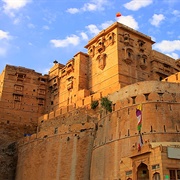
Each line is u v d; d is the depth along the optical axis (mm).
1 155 61406
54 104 75625
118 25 62812
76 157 47781
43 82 79375
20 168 57625
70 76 69938
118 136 43219
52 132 53375
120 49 61375
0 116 71250
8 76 75875
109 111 47375
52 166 50062
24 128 72562
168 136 39812
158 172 29797
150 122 41250
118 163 41031
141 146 33500
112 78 60188
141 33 66188
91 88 65875
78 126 50188
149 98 43125
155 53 66875
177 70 70625
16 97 74688
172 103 42500
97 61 66125
